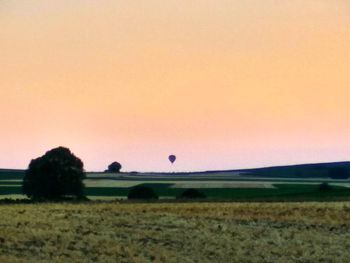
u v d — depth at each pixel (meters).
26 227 54.62
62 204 76.38
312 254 49.06
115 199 93.25
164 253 47.25
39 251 45.72
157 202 81.06
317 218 65.56
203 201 83.88
